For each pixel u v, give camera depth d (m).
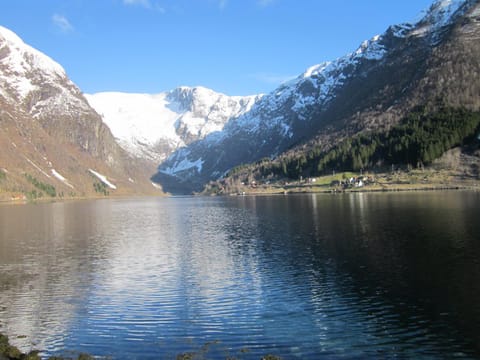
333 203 164.38
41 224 131.12
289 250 69.31
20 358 33.03
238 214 146.12
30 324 40.53
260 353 33.12
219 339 35.91
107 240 92.00
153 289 50.84
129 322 40.38
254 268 58.31
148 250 77.69
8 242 91.31
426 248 64.69
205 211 173.62
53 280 56.53
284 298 45.03
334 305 42.34
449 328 36.31
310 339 35.19
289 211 141.00
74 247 83.19
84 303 46.38
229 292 48.09
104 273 59.97
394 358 31.81
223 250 73.44
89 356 33.34
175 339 36.22
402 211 116.81
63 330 38.88
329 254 64.31
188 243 84.06
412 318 38.50
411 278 49.59
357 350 33.09
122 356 33.44
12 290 52.00
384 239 74.00
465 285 46.34
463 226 83.38
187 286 51.34
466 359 31.41
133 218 151.12
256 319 39.75
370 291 45.91
